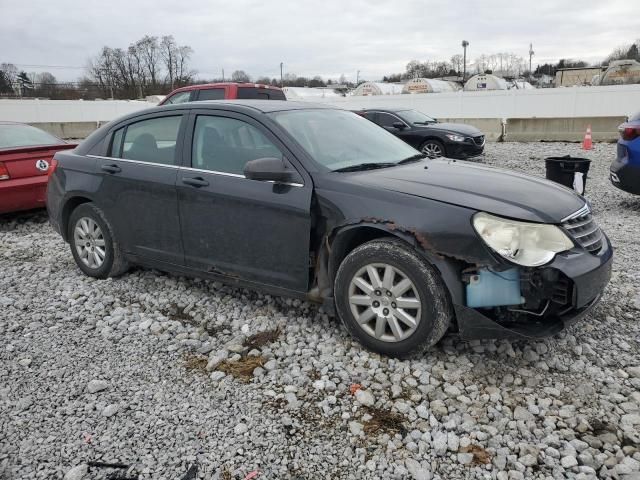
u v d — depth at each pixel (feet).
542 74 244.63
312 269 12.66
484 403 10.29
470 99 77.05
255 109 13.98
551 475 8.51
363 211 11.60
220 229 13.83
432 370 11.34
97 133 17.19
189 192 14.20
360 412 10.12
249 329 13.51
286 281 13.01
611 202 27.55
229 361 12.07
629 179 24.11
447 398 10.46
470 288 10.73
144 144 15.70
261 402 10.50
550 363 11.54
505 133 62.95
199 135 14.49
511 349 12.00
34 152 24.44
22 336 13.55
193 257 14.65
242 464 8.86
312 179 12.43
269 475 8.63
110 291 16.25
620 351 12.03
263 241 13.11
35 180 24.30
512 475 8.48
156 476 8.64
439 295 10.89
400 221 11.16
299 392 10.77
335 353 12.15
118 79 224.12
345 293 12.05
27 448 9.36
